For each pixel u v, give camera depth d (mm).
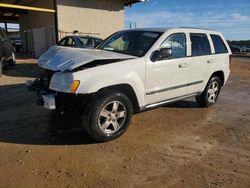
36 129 5023
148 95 5027
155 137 4840
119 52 5258
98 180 3438
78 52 4812
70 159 3939
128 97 4844
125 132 5008
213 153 4293
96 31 20312
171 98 5582
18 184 3312
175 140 4738
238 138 4938
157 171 3695
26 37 25812
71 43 12602
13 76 10758
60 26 18500
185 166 3855
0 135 4727
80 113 4375
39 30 20828
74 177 3488
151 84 5023
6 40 12609
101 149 4285
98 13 20172
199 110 6609
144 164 3865
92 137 4422
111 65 4449
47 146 4340
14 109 6199
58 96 4324
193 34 6023
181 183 3439
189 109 6660
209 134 5078
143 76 4848
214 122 5770
